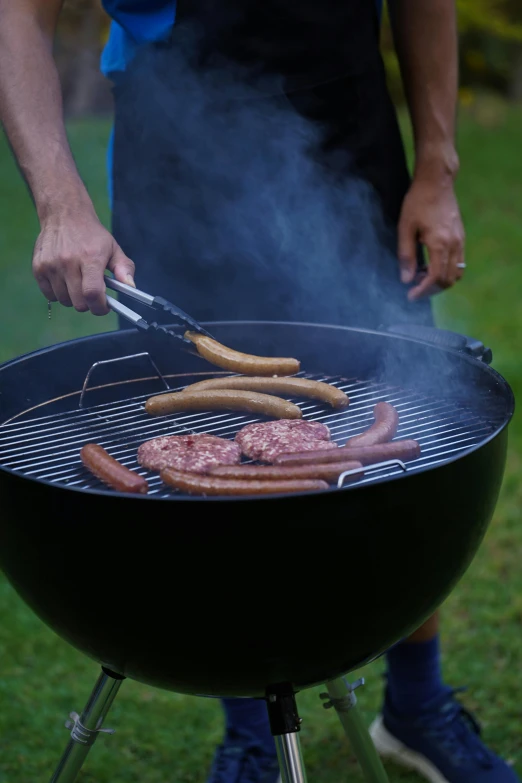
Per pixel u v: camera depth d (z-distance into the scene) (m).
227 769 1.87
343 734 2.11
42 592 1.14
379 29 1.93
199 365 1.75
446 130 1.87
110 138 1.98
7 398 1.50
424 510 1.06
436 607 1.21
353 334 1.61
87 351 1.61
